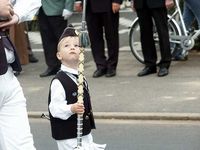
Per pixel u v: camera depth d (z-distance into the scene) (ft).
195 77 54.90
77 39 25.98
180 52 61.11
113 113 44.52
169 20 59.31
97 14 55.36
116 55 56.54
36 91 52.75
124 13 117.60
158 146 37.32
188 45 59.11
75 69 26.21
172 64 60.70
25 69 63.05
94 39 56.44
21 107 23.95
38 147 38.01
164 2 53.72
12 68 24.02
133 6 55.11
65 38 26.08
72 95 25.84
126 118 44.01
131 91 50.75
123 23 102.17
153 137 39.34
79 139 24.86
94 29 56.08
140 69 59.62
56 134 26.11
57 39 57.77
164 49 55.36
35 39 86.48
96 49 56.75
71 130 25.86
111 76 56.44
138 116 43.83
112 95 49.73
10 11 22.98
